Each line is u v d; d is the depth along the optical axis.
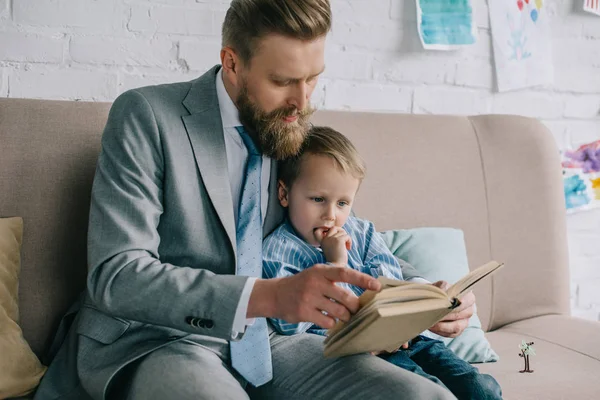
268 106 1.28
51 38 1.71
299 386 1.21
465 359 1.56
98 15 1.75
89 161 1.49
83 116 1.51
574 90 2.24
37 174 1.45
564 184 2.24
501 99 2.16
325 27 1.24
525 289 1.87
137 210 1.21
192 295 1.14
